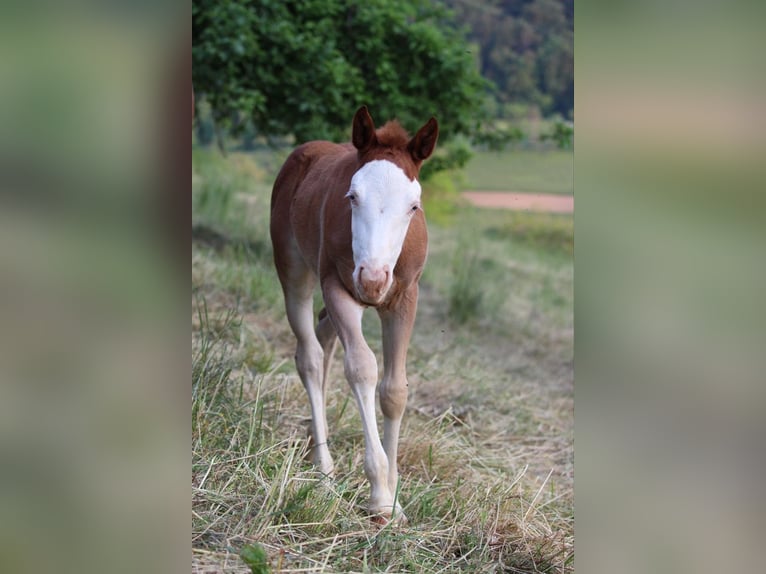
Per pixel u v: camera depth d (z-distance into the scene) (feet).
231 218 25.68
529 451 15.10
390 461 10.67
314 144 13.23
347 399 13.32
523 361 21.66
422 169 26.30
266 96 22.81
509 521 10.64
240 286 18.92
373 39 23.52
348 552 9.00
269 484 9.88
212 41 20.90
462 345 21.16
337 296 10.57
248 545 8.00
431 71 24.31
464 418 15.53
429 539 9.93
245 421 11.53
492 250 34.12
